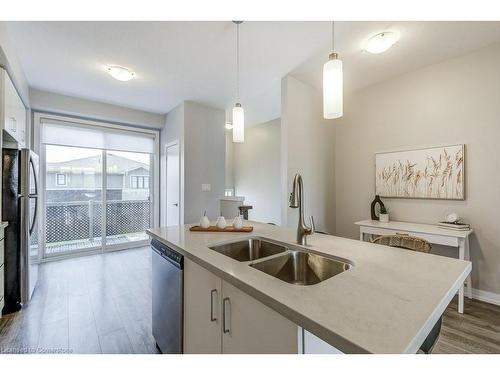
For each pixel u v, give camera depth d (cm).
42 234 369
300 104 323
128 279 304
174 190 432
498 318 215
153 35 223
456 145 264
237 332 100
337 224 383
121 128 445
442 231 247
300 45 240
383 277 98
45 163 374
